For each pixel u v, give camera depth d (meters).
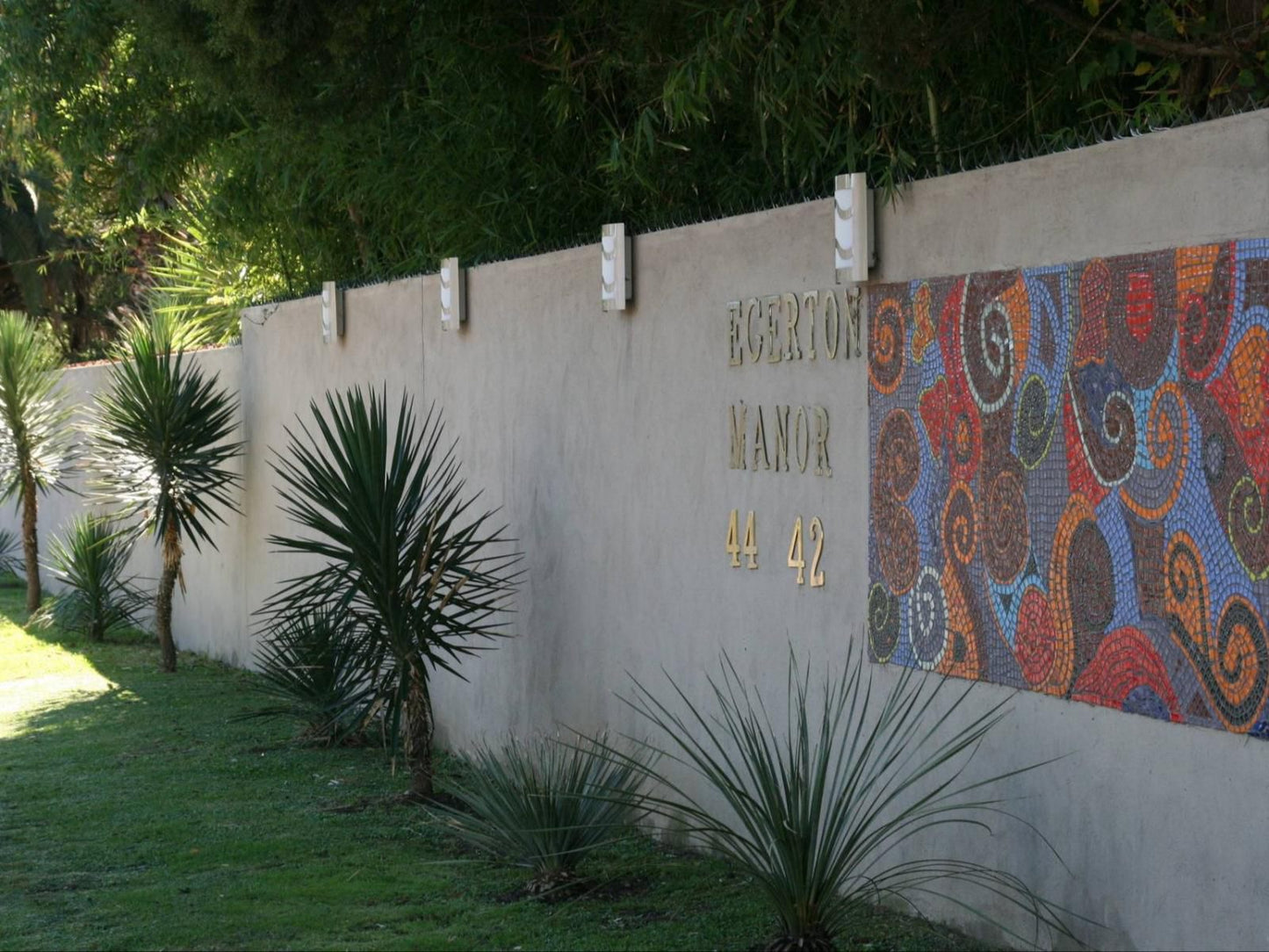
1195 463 4.17
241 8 7.39
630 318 7.14
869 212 5.53
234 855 6.62
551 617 7.87
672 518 6.82
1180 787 4.23
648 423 7.00
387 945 5.30
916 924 5.29
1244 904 4.02
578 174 8.87
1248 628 4.00
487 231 9.23
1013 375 4.88
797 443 6.00
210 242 13.49
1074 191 4.63
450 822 6.55
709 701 6.56
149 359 12.28
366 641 7.61
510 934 5.38
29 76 10.82
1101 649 4.52
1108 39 5.41
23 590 19.80
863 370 5.63
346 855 6.62
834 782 5.27
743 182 7.64
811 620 5.93
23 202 25.27
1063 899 4.67
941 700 5.22
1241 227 4.04
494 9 8.27
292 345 11.52
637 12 7.07
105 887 6.18
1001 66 6.06
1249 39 4.89
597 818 6.14
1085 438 4.58
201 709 10.62
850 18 5.59
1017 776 4.88
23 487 16.52
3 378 16.20
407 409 9.59
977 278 5.03
